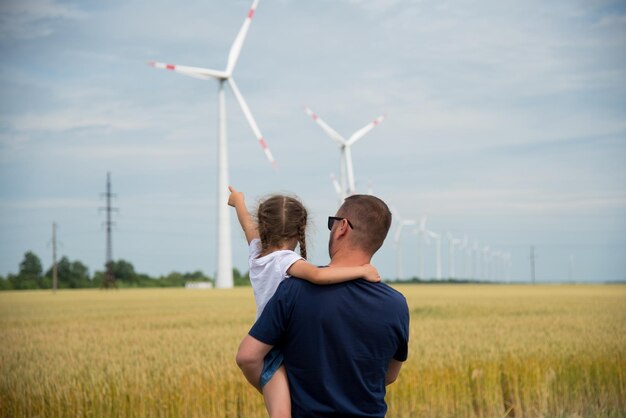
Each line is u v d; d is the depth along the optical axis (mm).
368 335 3270
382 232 3480
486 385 9922
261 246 3547
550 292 57875
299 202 3580
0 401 9328
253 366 3254
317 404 3223
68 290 93562
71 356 12906
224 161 65938
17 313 30922
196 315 27859
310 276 3254
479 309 29969
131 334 18234
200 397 9164
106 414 9031
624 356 10953
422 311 28969
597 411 9758
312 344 3229
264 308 3305
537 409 9828
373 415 3299
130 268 110062
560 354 11422
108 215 91250
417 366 10188
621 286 88188
